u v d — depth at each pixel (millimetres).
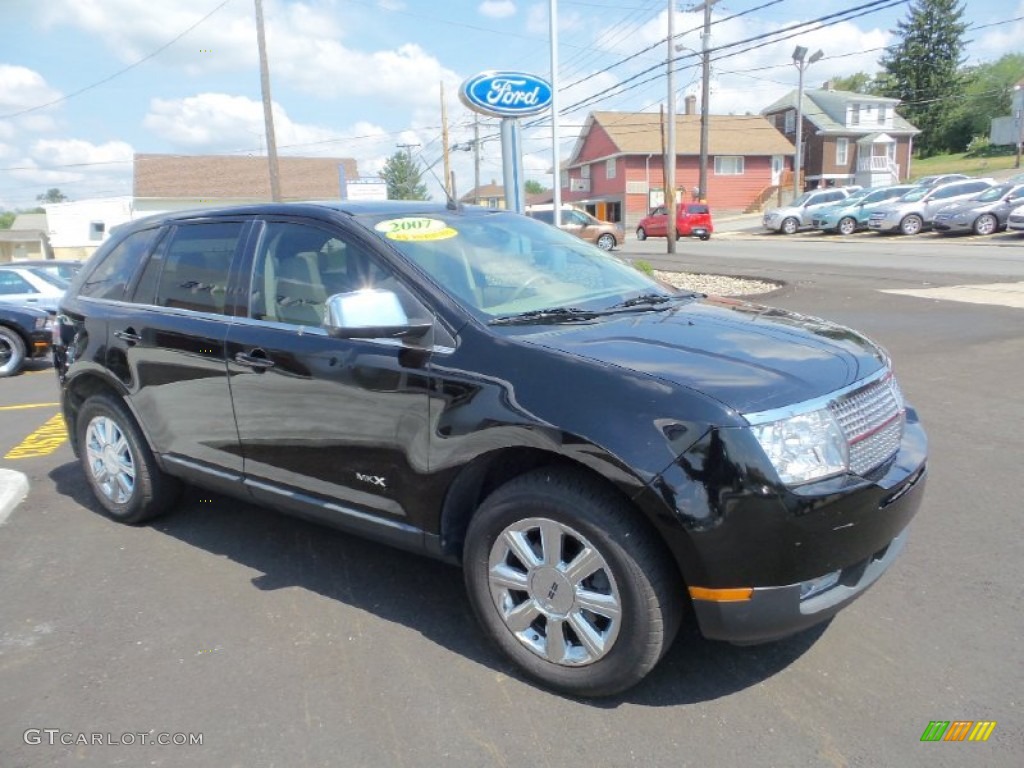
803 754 2596
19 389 10062
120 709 2963
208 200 50375
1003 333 9219
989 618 3361
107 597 3840
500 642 3102
